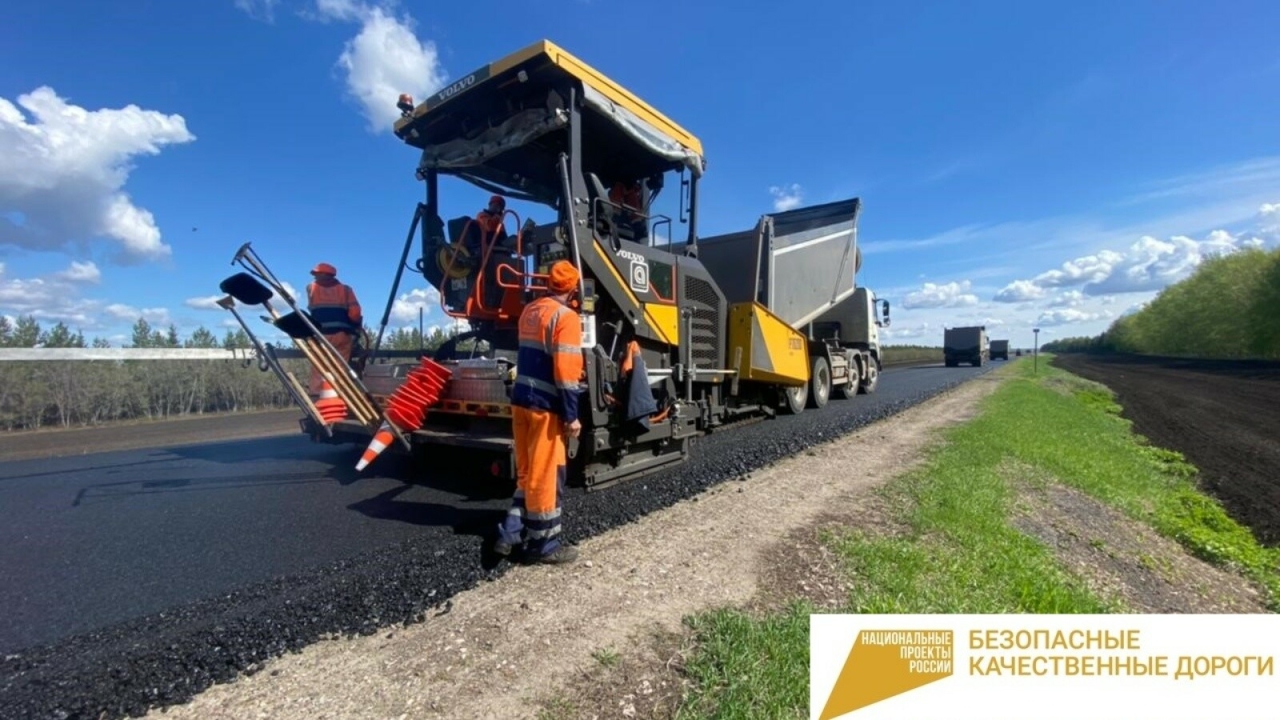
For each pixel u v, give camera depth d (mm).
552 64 4344
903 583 3068
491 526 3734
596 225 4695
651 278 5273
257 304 4434
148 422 10875
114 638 2357
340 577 2934
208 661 2154
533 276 4566
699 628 2486
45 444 7656
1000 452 7031
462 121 5246
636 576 3006
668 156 5559
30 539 3580
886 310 15602
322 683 2043
